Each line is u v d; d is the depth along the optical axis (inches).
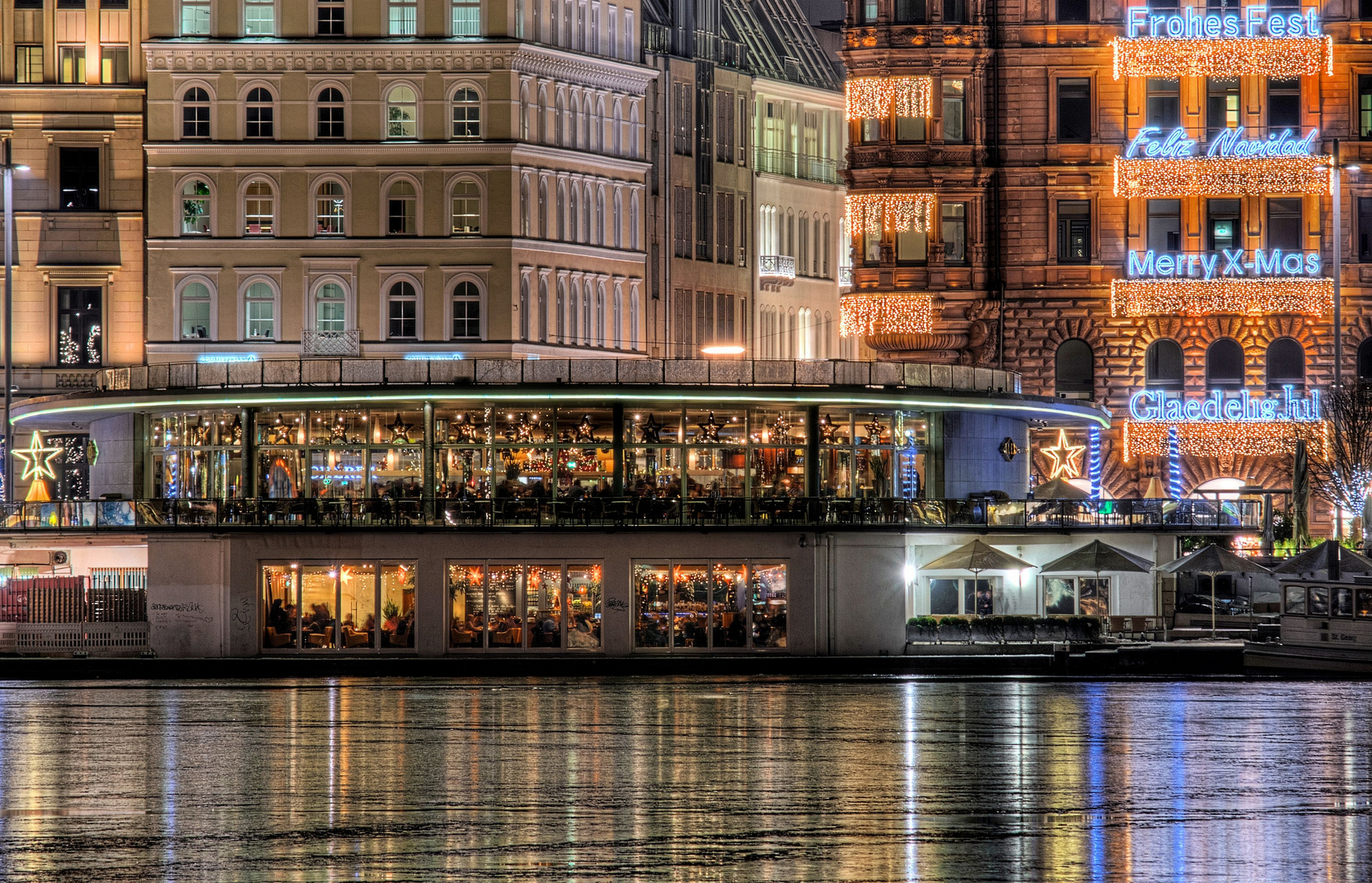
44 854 3725.4
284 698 6008.9
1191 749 4972.9
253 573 6820.9
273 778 4554.6
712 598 6811.0
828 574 6811.0
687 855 3698.3
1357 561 6505.9
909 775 4594.0
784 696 6038.4
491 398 6958.7
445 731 5285.4
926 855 3700.8
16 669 6658.5
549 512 6801.2
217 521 6830.7
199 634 6811.0
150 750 4970.5
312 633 6820.9
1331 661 6515.8
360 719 5526.6
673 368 7007.9
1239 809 4197.8
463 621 6815.9
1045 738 5157.5
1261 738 5152.6
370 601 6830.7
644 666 6638.8
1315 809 4190.5
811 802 4254.4
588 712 5659.5
